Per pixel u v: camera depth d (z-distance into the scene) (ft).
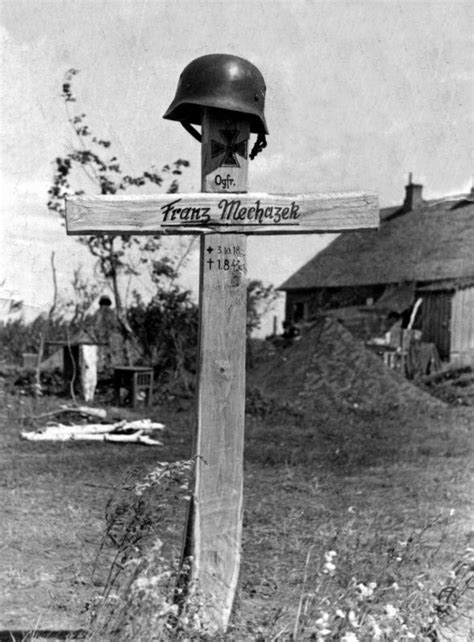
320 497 25.30
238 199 12.51
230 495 12.51
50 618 13.62
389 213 101.81
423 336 82.58
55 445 34.86
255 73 12.80
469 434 41.93
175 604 11.72
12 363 54.85
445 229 92.07
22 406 42.96
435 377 69.77
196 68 12.63
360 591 12.36
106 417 43.16
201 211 12.44
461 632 12.85
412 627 11.50
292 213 12.65
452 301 81.56
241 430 12.54
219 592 12.39
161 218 12.37
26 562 17.12
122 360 54.65
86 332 49.52
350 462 32.50
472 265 84.02
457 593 13.02
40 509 22.27
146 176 57.41
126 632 10.84
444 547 17.75
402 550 15.47
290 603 14.25
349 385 51.90
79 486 25.81
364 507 23.43
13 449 33.35
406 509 23.21
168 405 48.85
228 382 12.48
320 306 96.12
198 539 12.38
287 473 29.81
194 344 55.26
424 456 34.27
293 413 47.37
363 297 92.07
